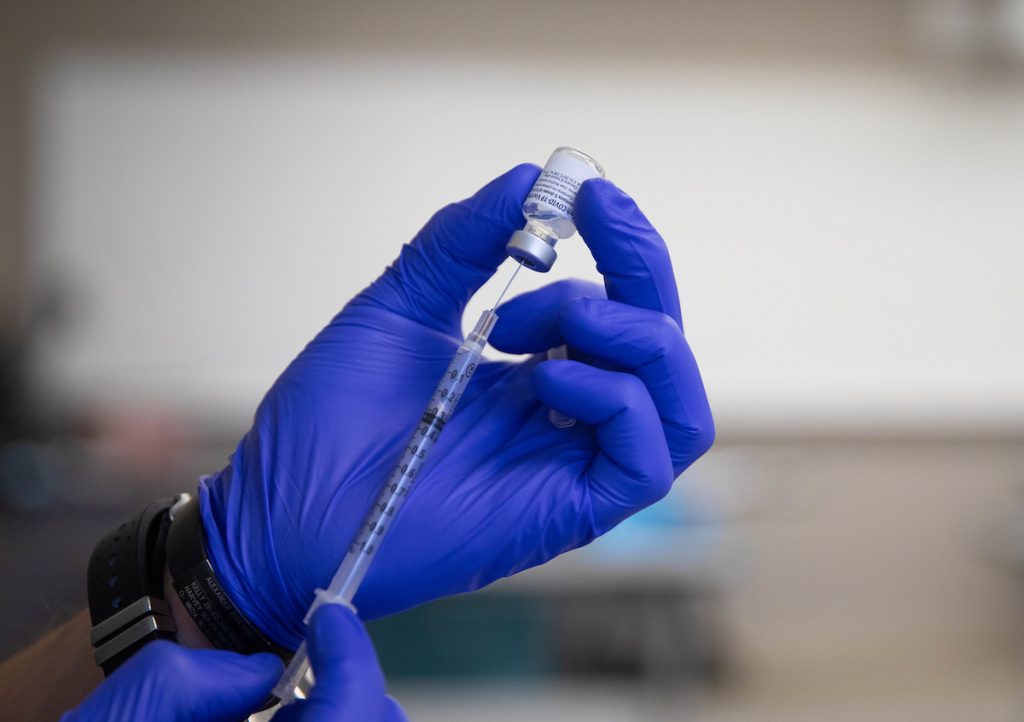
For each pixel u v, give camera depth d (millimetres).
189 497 847
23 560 2514
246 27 4395
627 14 4473
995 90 4598
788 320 4539
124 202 4379
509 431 849
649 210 4516
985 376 4594
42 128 4379
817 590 4426
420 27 4426
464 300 924
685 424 812
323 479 793
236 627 766
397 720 673
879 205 4566
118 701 638
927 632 4418
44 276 4359
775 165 4531
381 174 4445
